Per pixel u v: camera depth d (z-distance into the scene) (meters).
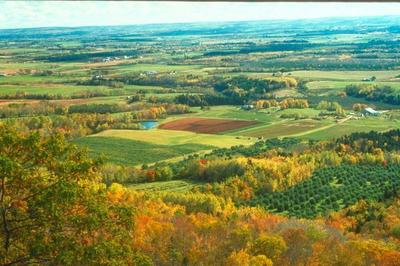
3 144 32.06
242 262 62.66
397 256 66.56
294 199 121.31
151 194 111.38
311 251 68.50
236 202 120.06
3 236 31.75
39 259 31.44
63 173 33.25
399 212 101.25
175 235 70.12
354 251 67.75
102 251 31.14
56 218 31.17
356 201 118.56
